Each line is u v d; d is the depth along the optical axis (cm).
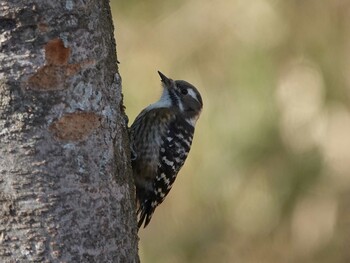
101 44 648
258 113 1366
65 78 623
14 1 604
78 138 629
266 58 1388
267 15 1403
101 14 654
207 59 1398
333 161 1402
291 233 1435
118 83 674
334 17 1441
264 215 1408
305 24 1424
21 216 614
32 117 614
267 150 1373
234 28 1405
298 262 1447
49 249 618
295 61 1402
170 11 1429
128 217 669
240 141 1361
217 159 1365
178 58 1403
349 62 1425
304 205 1420
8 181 613
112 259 646
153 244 1429
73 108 627
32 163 614
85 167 631
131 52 1416
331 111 1402
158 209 1410
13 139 612
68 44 621
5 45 608
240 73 1378
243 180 1380
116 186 655
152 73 1395
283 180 1390
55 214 619
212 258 1420
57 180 620
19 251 615
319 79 1408
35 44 612
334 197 1425
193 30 1415
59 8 617
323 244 1448
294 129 1382
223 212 1398
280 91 1380
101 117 643
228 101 1370
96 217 636
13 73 609
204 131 1367
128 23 1434
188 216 1405
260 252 1422
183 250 1418
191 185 1375
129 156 693
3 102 611
